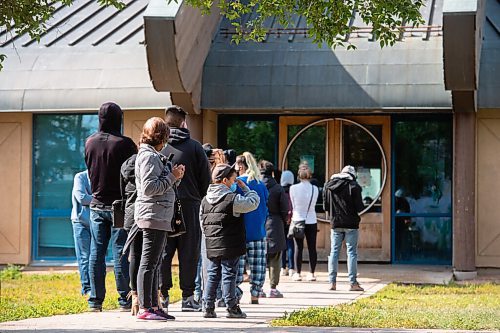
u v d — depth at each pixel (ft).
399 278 61.46
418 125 69.31
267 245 50.29
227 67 65.77
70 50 69.51
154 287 38.70
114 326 36.81
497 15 69.10
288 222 52.49
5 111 67.56
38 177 70.59
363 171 69.72
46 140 70.59
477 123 66.54
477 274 65.31
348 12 41.81
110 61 68.03
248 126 70.85
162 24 57.41
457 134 64.08
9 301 49.21
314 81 64.54
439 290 55.26
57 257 70.33
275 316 42.04
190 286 42.04
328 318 39.22
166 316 38.75
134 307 39.47
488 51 65.46
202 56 64.69
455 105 62.49
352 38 66.13
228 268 40.42
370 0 41.98
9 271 64.69
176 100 63.82
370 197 69.62
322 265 69.10
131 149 41.81
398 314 41.60
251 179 45.83
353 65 64.54
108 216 42.14
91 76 67.36
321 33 42.32
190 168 41.19
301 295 52.21
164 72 59.47
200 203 41.65
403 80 63.67
